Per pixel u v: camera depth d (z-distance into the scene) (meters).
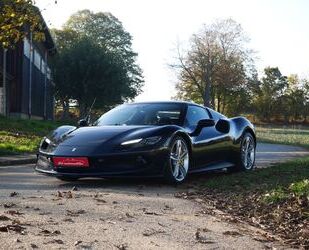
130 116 8.30
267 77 94.88
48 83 46.78
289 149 19.33
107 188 7.08
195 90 69.06
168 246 4.01
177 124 8.02
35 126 23.94
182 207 5.72
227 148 8.95
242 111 82.38
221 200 6.26
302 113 95.88
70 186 7.26
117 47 70.94
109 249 3.83
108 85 43.88
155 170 7.26
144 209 5.44
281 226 5.02
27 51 34.66
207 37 67.06
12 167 10.69
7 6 14.05
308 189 6.36
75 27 71.00
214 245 4.14
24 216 4.78
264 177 8.06
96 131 7.59
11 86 32.53
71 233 4.22
